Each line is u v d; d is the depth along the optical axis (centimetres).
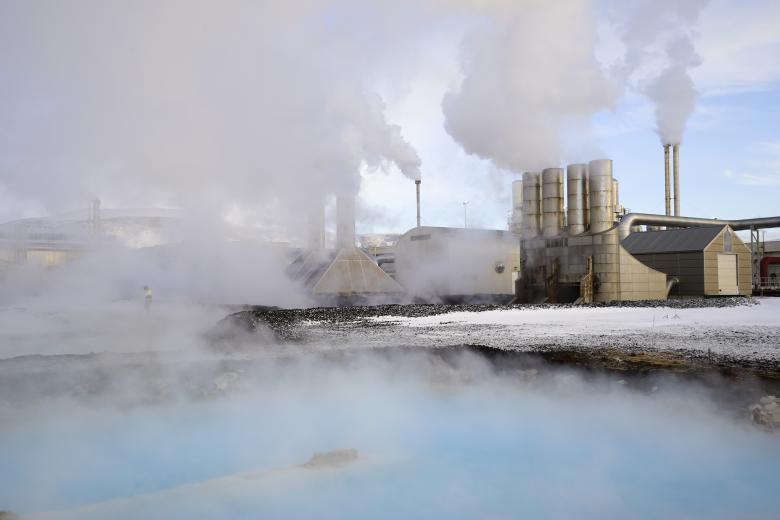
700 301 3309
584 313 2555
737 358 1165
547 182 3825
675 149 6500
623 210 5388
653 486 659
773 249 6022
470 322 2177
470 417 941
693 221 4847
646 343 1440
